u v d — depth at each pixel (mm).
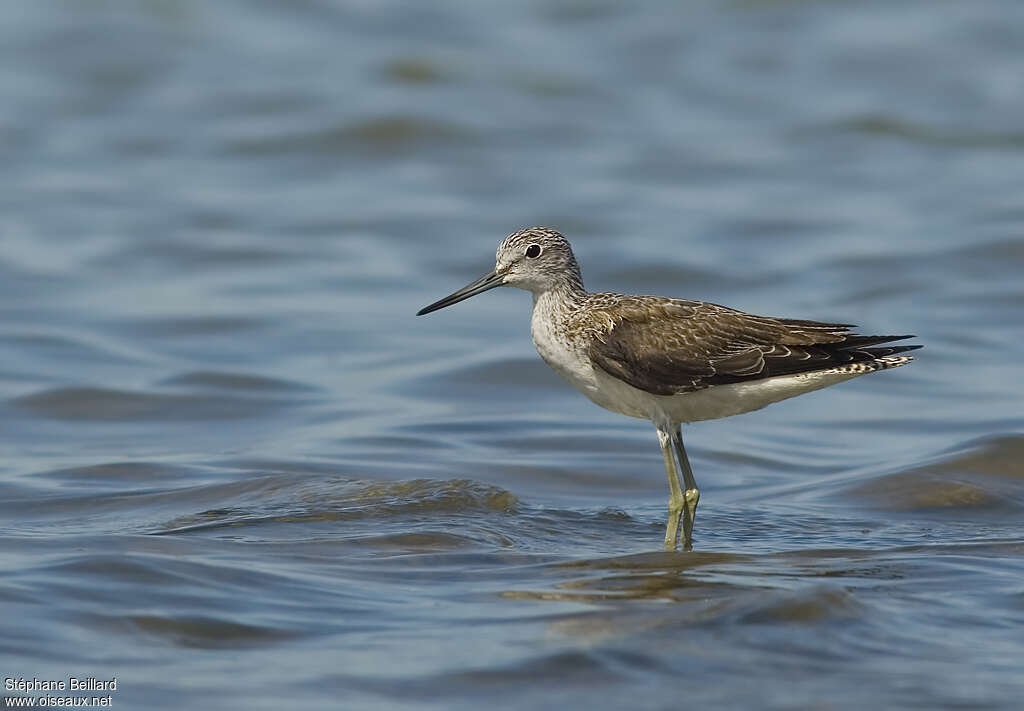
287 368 19547
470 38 42250
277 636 9219
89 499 13242
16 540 11406
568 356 12758
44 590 9781
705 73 39656
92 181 31141
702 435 16547
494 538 11867
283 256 26062
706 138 34844
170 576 10195
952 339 20797
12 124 34938
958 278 24000
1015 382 18656
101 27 41781
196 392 18047
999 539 11922
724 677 8531
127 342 20688
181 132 34781
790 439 16484
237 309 22531
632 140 34719
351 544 11516
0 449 15617
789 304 22938
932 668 8711
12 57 39500
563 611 9734
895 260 25109
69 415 17125
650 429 16703
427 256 26188
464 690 8344
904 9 44188
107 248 26266
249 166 32781
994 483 13781
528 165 32688
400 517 12477
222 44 41281
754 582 10508
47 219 28141
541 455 15367
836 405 18000
